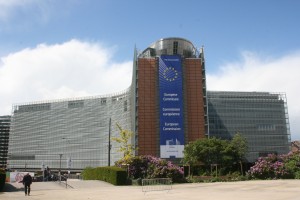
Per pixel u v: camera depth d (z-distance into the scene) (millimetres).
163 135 98062
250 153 143750
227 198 22547
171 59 103375
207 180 45969
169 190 30812
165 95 100625
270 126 149000
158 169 45312
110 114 149000
